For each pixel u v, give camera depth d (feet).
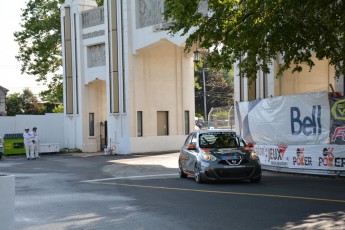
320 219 29.17
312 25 46.37
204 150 50.96
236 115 73.87
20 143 121.70
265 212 31.86
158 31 102.27
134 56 109.09
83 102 123.65
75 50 124.77
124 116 109.09
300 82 79.36
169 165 77.30
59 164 86.79
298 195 39.55
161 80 112.98
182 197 40.22
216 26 48.70
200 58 85.56
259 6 45.44
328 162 53.88
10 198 17.49
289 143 59.26
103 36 117.08
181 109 115.65
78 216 32.58
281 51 50.08
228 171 48.19
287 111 59.36
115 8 110.42
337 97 52.95
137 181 55.21
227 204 35.70
